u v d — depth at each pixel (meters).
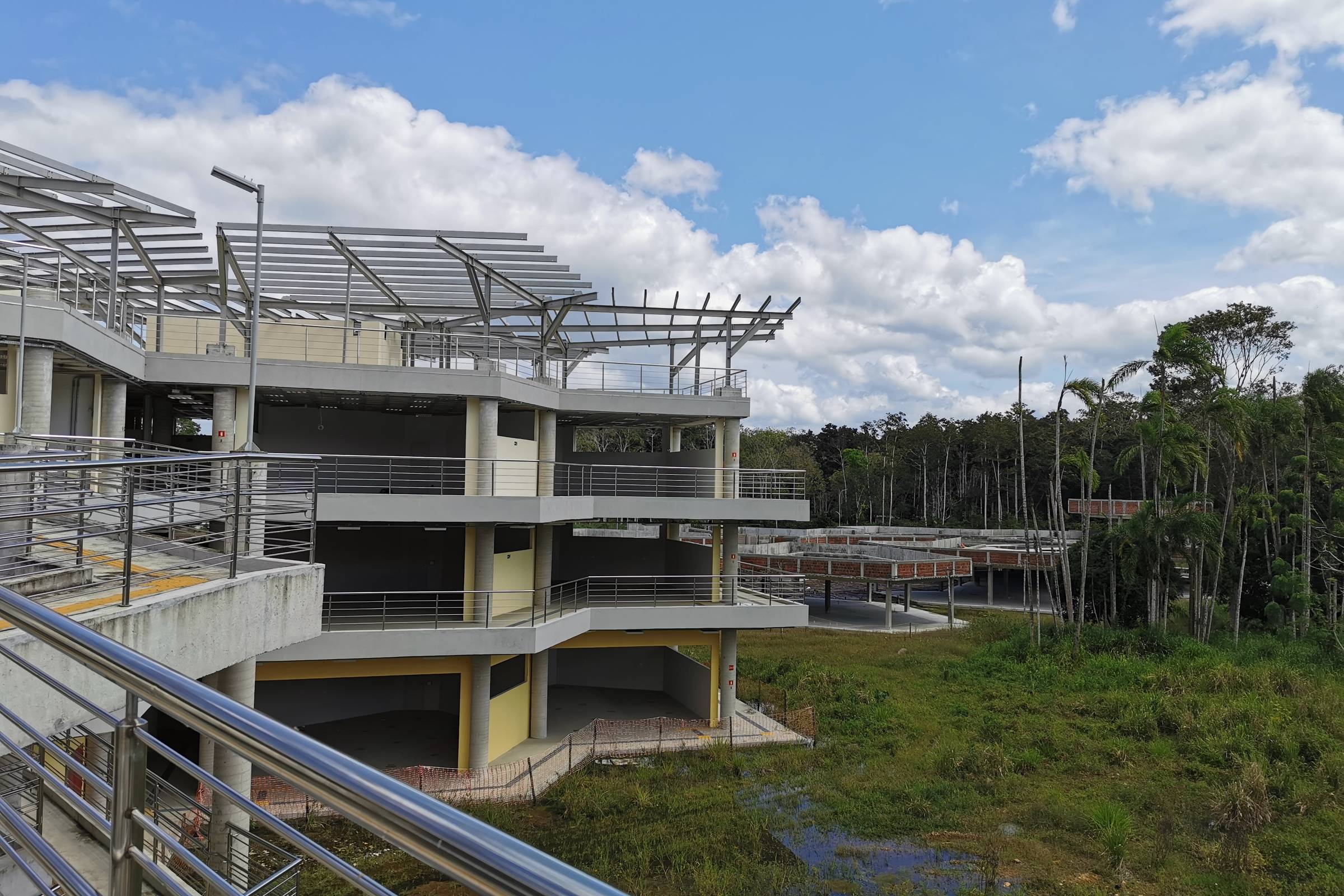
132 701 2.45
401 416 25.83
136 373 19.39
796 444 89.50
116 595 7.72
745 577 26.19
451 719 25.72
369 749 23.05
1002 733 23.02
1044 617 44.31
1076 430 71.50
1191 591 36.00
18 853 3.11
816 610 49.06
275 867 11.55
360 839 15.93
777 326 27.19
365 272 23.17
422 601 24.34
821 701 27.53
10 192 17.41
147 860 2.39
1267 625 40.84
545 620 22.02
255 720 1.82
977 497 81.69
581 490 26.03
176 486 12.88
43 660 5.89
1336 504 40.84
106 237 21.89
